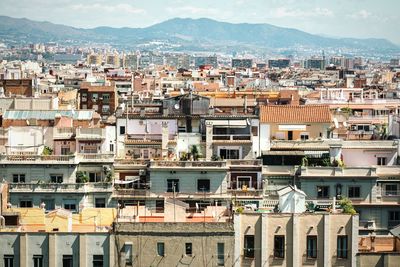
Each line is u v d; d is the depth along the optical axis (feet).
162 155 483.51
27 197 441.68
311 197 448.24
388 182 451.53
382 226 449.48
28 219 375.25
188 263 355.77
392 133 567.18
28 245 353.31
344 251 360.89
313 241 360.48
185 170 443.73
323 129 529.86
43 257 353.92
